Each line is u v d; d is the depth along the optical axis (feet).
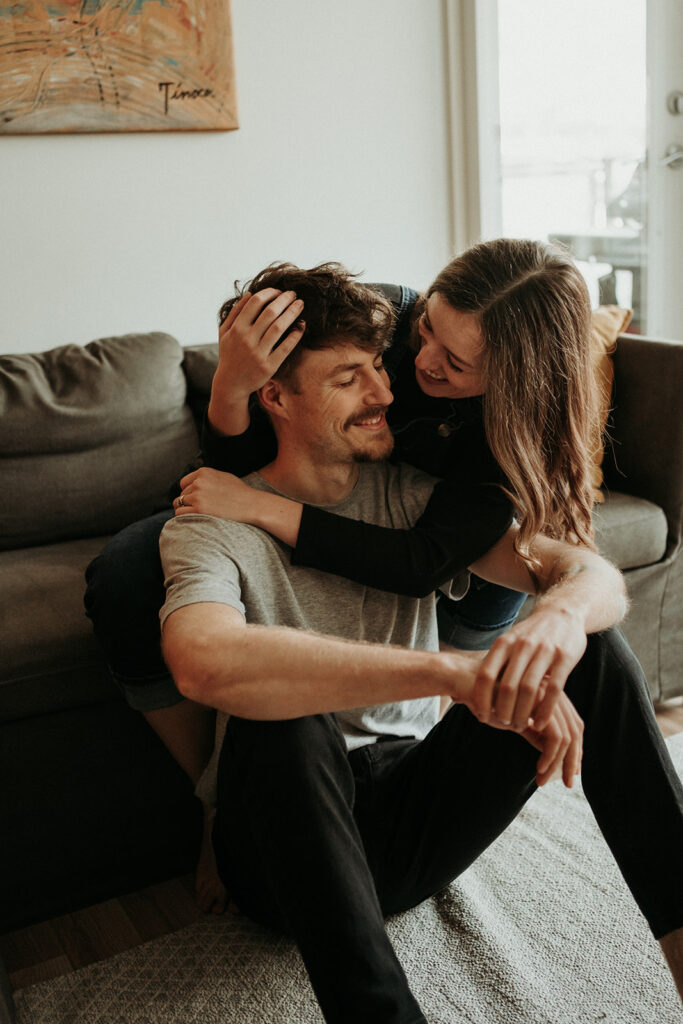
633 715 3.75
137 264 8.09
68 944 4.92
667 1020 4.06
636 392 7.43
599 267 10.37
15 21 7.18
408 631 4.27
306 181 8.71
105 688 5.18
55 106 7.43
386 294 5.12
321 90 8.61
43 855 5.16
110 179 7.84
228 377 4.07
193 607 3.53
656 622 7.18
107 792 5.26
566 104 9.82
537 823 5.67
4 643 5.03
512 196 9.78
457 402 4.62
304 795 3.39
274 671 3.34
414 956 4.56
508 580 4.33
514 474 4.10
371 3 8.70
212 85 7.97
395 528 4.23
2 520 6.56
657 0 9.96
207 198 8.27
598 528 6.77
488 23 9.09
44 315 7.80
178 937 4.83
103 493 6.84
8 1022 3.95
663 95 10.20
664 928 3.75
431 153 9.33
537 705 3.45
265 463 4.62
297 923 3.40
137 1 7.53
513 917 4.83
